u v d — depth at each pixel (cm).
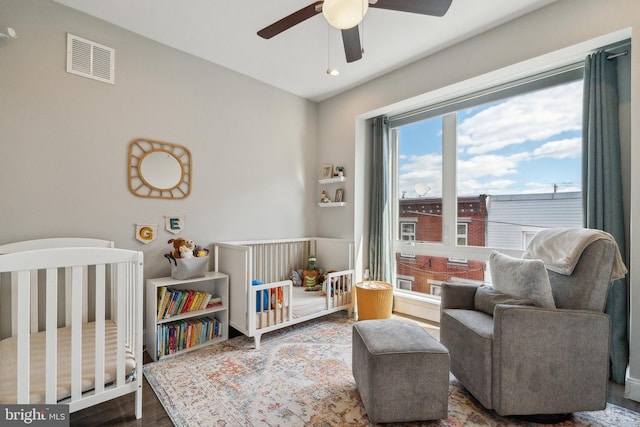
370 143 369
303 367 217
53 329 133
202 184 289
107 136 236
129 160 246
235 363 222
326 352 241
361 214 359
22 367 126
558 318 156
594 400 157
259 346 250
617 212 200
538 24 222
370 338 169
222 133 304
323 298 300
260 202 334
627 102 203
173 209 270
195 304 254
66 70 218
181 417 161
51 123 212
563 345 156
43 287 209
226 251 277
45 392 131
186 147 278
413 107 326
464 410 169
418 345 161
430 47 271
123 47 243
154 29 245
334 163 374
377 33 249
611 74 206
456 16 229
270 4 215
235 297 262
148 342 242
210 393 184
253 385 193
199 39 259
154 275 259
